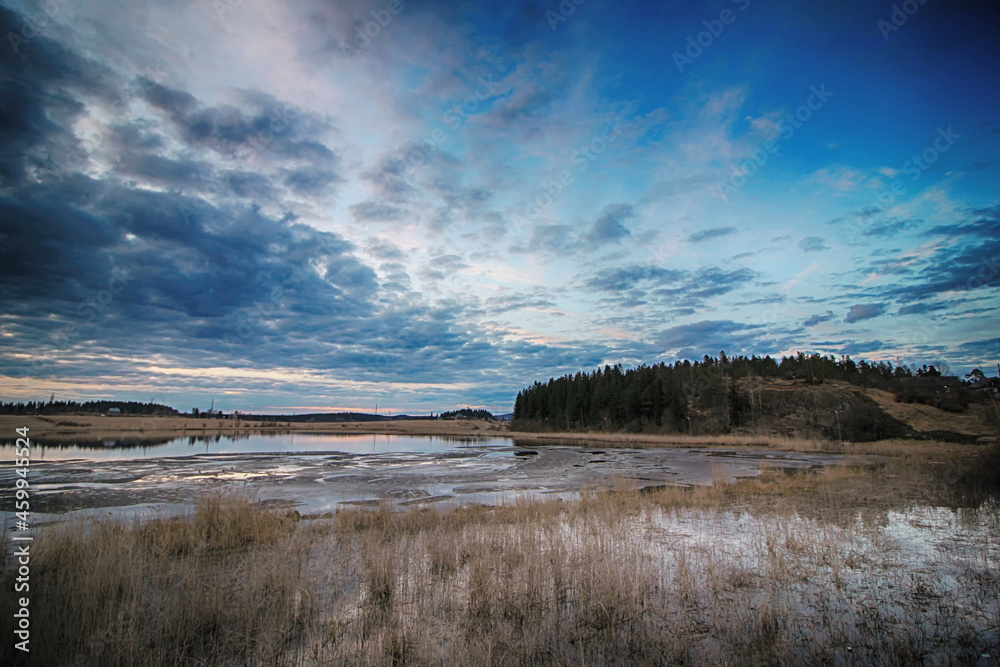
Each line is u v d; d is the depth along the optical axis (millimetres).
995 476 14141
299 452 39875
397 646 5062
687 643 5219
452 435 94125
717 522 11211
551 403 107250
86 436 60250
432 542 8828
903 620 5758
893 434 54031
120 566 6426
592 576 6859
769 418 68375
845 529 10227
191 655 4961
